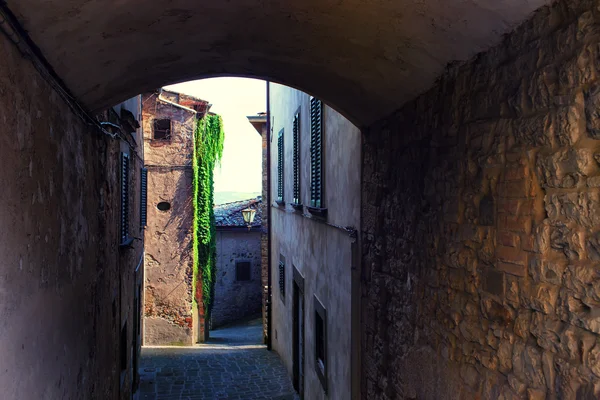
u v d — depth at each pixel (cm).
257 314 1823
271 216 1255
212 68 376
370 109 400
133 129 619
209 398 806
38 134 212
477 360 246
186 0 243
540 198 195
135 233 771
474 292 249
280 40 317
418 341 327
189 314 1259
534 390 198
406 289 350
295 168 833
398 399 365
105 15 225
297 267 839
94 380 372
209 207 1348
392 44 280
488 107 235
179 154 1264
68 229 277
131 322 704
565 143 179
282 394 835
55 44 218
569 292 177
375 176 421
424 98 318
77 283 303
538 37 196
